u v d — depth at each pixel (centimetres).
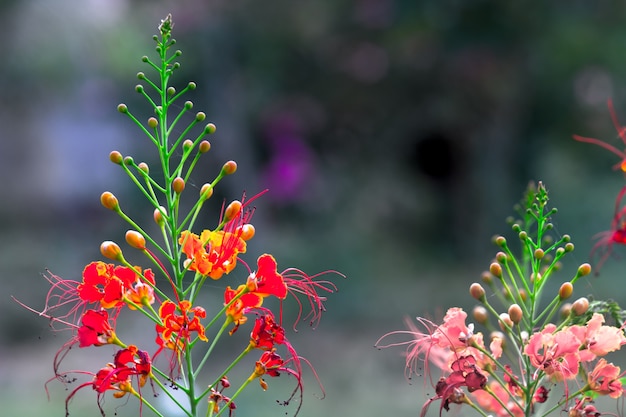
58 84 1473
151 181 256
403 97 1652
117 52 1395
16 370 1009
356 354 1041
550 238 277
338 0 1491
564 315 272
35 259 1418
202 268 248
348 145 1744
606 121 1611
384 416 784
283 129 1661
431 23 1461
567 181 1669
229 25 1473
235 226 269
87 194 1598
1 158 1625
